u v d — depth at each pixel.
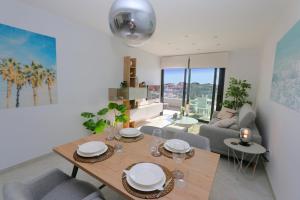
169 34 3.20
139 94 4.28
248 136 2.16
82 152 1.22
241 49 4.41
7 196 0.80
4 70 1.99
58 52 2.57
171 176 1.01
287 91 1.64
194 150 1.40
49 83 2.49
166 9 2.17
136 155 1.28
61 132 2.75
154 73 5.57
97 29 3.21
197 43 3.88
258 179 2.15
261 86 3.49
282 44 1.92
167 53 5.27
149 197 0.83
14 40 2.04
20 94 2.16
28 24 2.16
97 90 3.38
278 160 1.83
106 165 1.12
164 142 1.55
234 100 4.36
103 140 1.58
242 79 4.47
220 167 2.42
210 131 2.66
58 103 2.66
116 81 3.88
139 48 4.55
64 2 2.10
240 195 1.84
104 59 3.49
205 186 0.93
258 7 2.05
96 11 2.36
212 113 4.82
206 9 2.15
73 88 2.88
